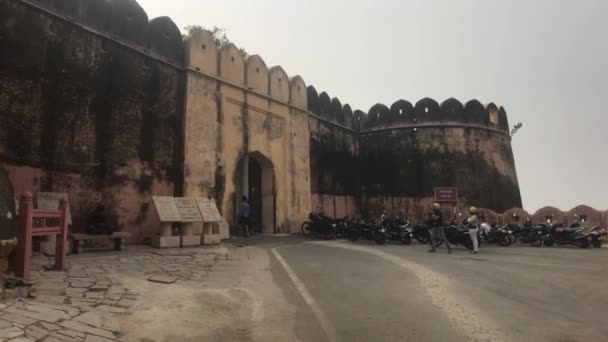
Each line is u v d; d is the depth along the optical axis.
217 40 16.66
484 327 3.84
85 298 4.15
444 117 16.84
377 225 11.47
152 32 9.58
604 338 3.58
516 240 11.91
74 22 7.86
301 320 4.03
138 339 3.39
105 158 8.16
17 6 7.01
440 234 9.37
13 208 4.40
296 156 13.77
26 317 3.17
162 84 9.64
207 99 10.67
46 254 6.43
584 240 10.71
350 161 17.11
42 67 7.25
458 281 5.79
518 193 18.30
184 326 3.77
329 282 5.67
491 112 17.89
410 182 16.66
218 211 9.97
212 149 10.61
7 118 6.68
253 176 13.01
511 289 5.33
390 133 17.39
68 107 7.60
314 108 15.23
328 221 12.35
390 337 3.59
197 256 7.24
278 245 9.84
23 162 6.82
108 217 8.09
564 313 4.30
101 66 8.31
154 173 9.12
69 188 7.46
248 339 3.53
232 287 5.19
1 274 3.87
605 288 5.41
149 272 5.68
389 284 5.57
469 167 16.47
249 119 12.09
